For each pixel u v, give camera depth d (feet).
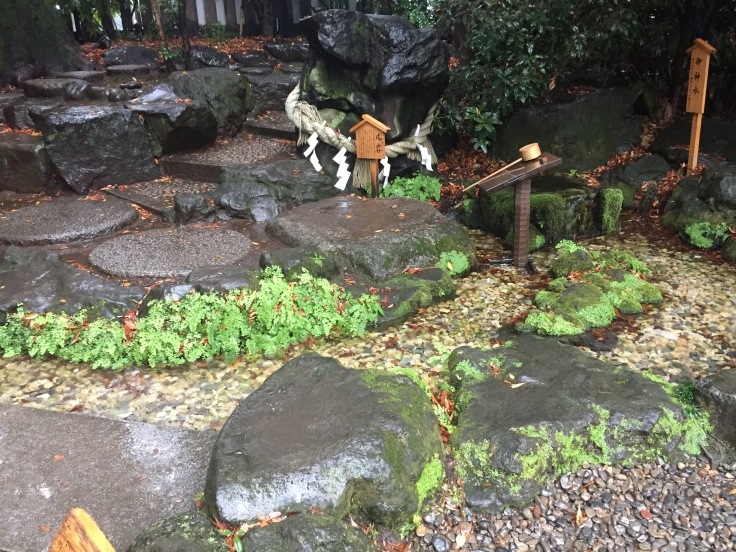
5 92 27.45
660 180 21.54
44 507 8.58
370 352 13.25
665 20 23.68
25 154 21.52
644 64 24.48
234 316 13.28
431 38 22.00
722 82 23.86
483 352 11.51
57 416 10.68
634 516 8.45
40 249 17.61
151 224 19.58
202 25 39.11
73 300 14.10
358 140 20.18
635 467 9.26
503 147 23.99
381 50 21.30
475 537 8.18
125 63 31.04
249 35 39.73
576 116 23.00
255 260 16.44
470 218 20.81
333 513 7.54
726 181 18.47
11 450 9.78
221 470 7.80
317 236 16.98
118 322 13.58
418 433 8.58
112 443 9.96
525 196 16.60
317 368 9.84
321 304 13.97
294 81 29.91
